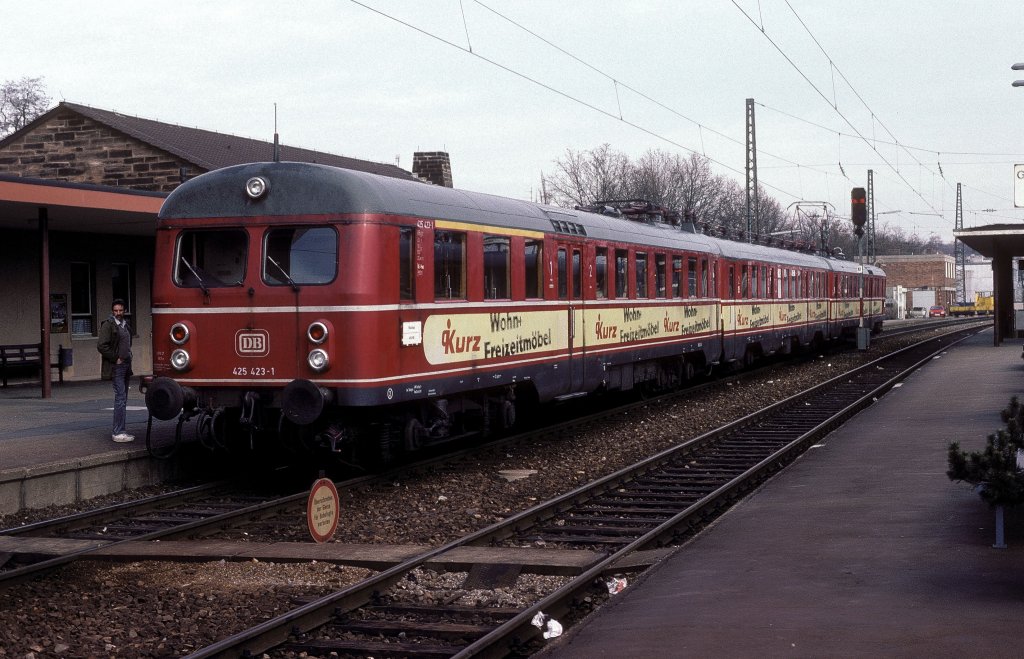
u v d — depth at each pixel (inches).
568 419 754.8
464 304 514.0
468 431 573.9
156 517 426.6
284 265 459.2
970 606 245.6
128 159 1111.0
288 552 357.4
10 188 658.8
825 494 406.9
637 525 411.2
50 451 486.6
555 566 332.5
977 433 564.1
